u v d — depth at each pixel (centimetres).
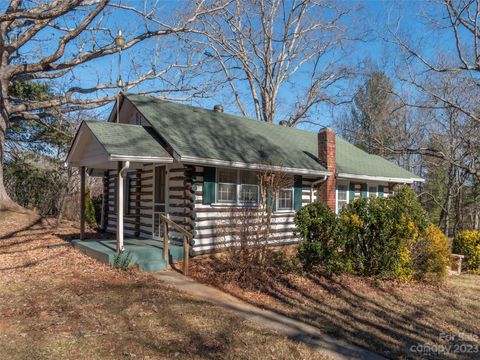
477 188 2470
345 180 1648
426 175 2770
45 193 1973
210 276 888
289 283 873
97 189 2612
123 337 515
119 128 1066
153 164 1205
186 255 898
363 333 614
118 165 947
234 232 1002
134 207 1345
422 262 1030
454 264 1269
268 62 2964
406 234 973
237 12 2812
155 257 973
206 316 616
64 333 519
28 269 880
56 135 2088
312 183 1465
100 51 1667
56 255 1037
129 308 622
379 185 1834
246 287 826
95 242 1129
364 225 993
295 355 499
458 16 1077
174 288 773
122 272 873
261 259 906
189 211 1074
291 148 1486
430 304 823
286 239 1327
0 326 541
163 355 469
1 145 1580
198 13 1825
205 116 1433
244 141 1329
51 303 641
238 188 1195
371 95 2945
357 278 969
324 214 962
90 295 686
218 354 481
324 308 731
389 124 2789
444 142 1978
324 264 961
